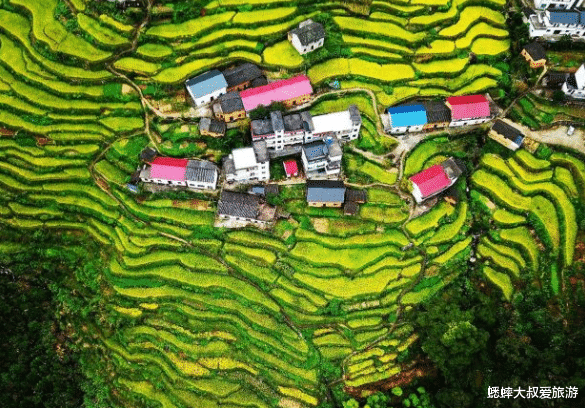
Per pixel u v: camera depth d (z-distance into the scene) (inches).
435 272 2036.2
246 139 2114.9
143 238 2078.0
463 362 1777.8
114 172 2118.6
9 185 2142.0
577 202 2057.1
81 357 2000.5
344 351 1947.6
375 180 2106.3
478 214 2112.5
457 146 2161.7
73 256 2111.2
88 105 2150.6
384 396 1871.3
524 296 1963.6
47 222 2127.2
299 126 2053.4
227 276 2032.5
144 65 2158.0
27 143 2155.5
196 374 1939.0
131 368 1971.0
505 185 2118.6
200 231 2071.9
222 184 2101.4
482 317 1878.7
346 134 2117.4
